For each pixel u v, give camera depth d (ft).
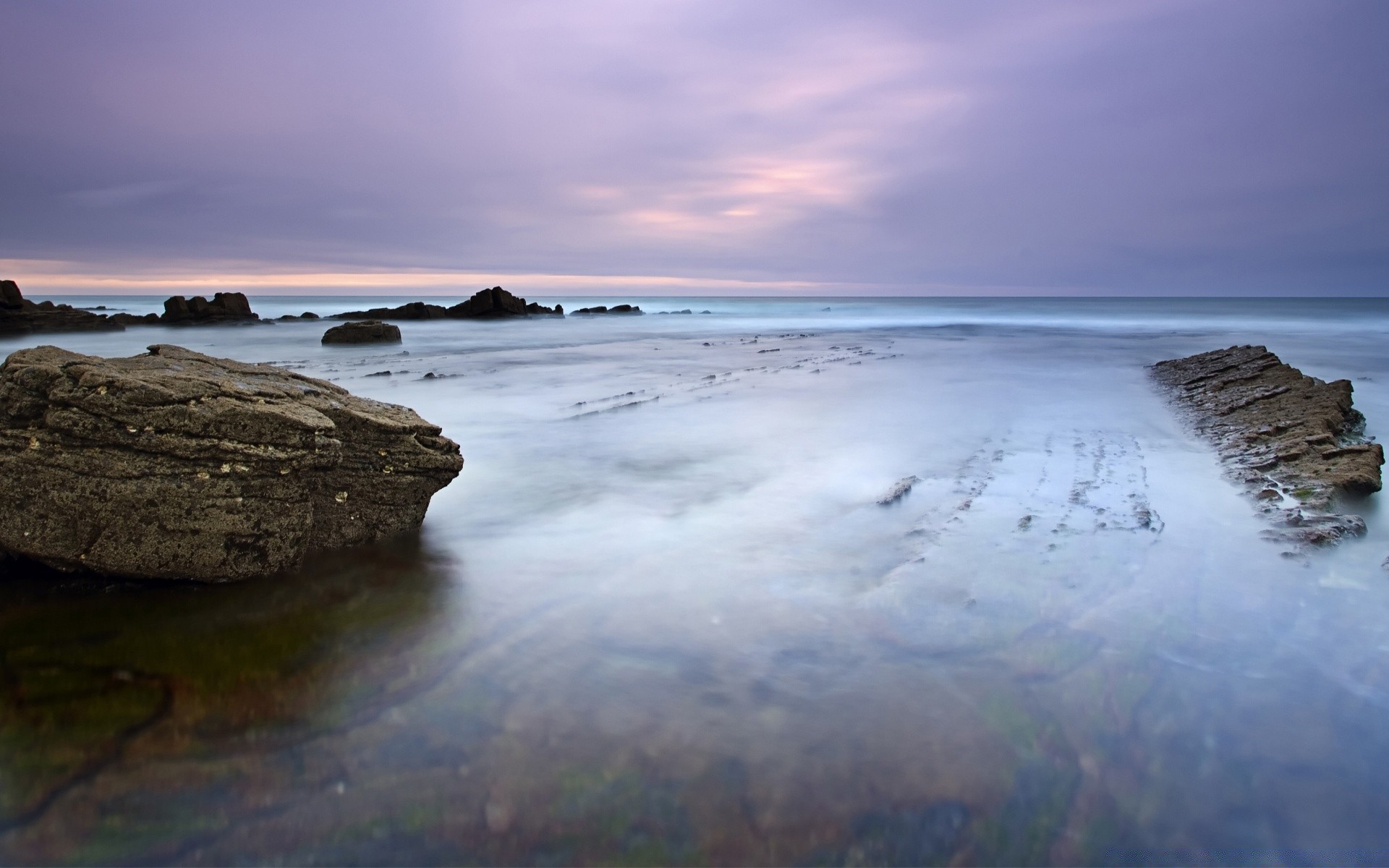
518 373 66.95
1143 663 14.74
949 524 22.63
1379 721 13.04
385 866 9.98
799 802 11.02
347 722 12.69
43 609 16.42
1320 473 26.63
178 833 10.39
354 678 14.01
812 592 17.94
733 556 20.45
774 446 34.76
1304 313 248.32
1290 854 10.43
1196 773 11.80
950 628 16.08
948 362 79.82
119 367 18.74
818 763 11.81
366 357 85.81
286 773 11.43
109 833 10.37
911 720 12.91
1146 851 10.46
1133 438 36.06
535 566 19.70
